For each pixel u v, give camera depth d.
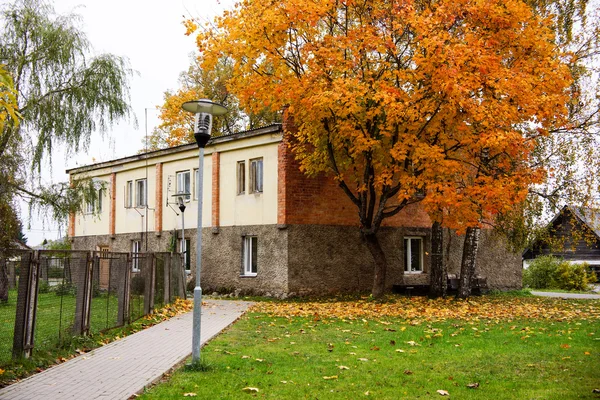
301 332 11.79
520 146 15.16
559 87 15.64
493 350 9.34
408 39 16.61
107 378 7.29
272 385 6.94
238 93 17.11
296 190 20.45
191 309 16.91
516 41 15.80
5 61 15.41
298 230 20.38
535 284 35.28
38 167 16.28
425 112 15.43
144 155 27.34
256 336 11.23
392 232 22.58
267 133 21.06
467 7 15.02
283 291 20.12
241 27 16.16
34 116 15.98
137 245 28.53
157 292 16.05
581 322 13.31
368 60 16.55
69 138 16.50
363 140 15.93
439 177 15.66
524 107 15.01
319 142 17.97
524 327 12.28
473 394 6.49
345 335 11.30
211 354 9.09
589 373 7.52
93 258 10.65
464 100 14.34
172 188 26.16
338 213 21.30
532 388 6.77
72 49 16.53
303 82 15.80
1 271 7.74
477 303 18.30
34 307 8.23
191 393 6.45
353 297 20.41
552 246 21.14
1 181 15.38
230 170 23.09
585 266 35.06
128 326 12.39
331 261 20.95
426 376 7.43
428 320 13.75
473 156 16.45
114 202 29.83
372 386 6.89
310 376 7.43
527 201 20.11
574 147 19.48
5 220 15.84
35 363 7.98
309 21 15.22
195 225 24.66
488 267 25.25
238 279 22.27
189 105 8.38
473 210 15.72
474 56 14.25
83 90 16.73
